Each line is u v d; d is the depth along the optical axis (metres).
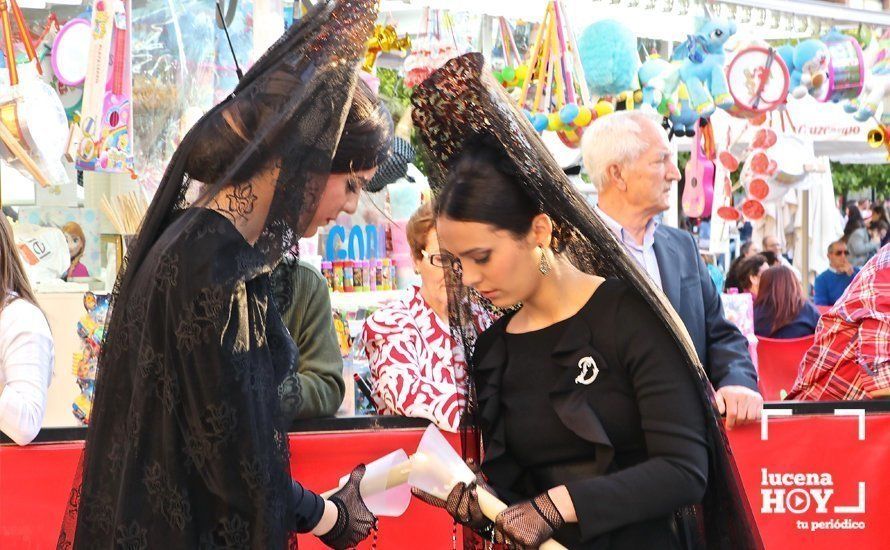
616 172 3.26
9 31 3.32
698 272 3.30
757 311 5.80
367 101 1.98
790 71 4.57
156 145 3.65
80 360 3.08
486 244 1.90
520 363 2.02
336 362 2.80
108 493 1.82
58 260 3.89
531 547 1.84
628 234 3.23
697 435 1.87
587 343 1.94
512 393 2.02
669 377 1.88
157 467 1.75
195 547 1.73
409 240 2.99
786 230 7.97
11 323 2.78
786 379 5.48
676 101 4.31
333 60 1.87
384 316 2.92
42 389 2.77
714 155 4.86
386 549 2.81
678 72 4.28
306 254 3.75
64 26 3.64
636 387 1.90
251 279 1.79
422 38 4.10
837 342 3.15
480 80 1.96
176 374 1.75
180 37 3.64
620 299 1.95
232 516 1.74
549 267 1.99
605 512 1.82
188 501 1.74
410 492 2.26
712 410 1.93
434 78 2.00
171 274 1.76
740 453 2.94
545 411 1.97
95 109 3.32
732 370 3.10
